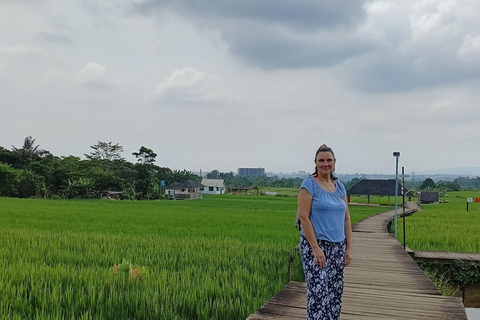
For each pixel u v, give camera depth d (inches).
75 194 2564.0
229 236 650.8
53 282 285.9
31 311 228.4
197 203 2064.5
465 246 573.9
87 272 309.3
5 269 322.3
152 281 286.8
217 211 1366.9
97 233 640.4
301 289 271.6
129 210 1328.7
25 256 399.5
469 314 410.6
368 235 642.8
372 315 221.5
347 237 176.1
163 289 265.9
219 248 474.6
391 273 341.4
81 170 2849.4
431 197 2677.2
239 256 419.8
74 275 302.4
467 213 1369.3
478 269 480.4
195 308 241.1
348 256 174.9
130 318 226.4
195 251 452.4
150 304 239.0
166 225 837.8
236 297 267.0
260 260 401.1
